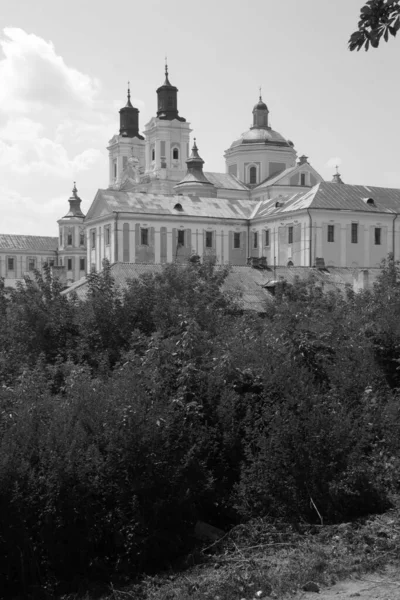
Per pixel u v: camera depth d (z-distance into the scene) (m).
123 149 112.62
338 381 16.41
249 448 13.47
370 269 48.31
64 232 121.19
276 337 16.80
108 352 19.48
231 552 12.06
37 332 20.95
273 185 90.62
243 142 98.19
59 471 11.62
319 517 12.85
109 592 11.29
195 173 91.56
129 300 21.23
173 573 11.66
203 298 22.16
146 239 76.56
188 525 12.86
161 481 12.42
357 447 13.34
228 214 80.56
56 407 13.01
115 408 12.68
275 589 10.19
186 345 15.66
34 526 11.52
